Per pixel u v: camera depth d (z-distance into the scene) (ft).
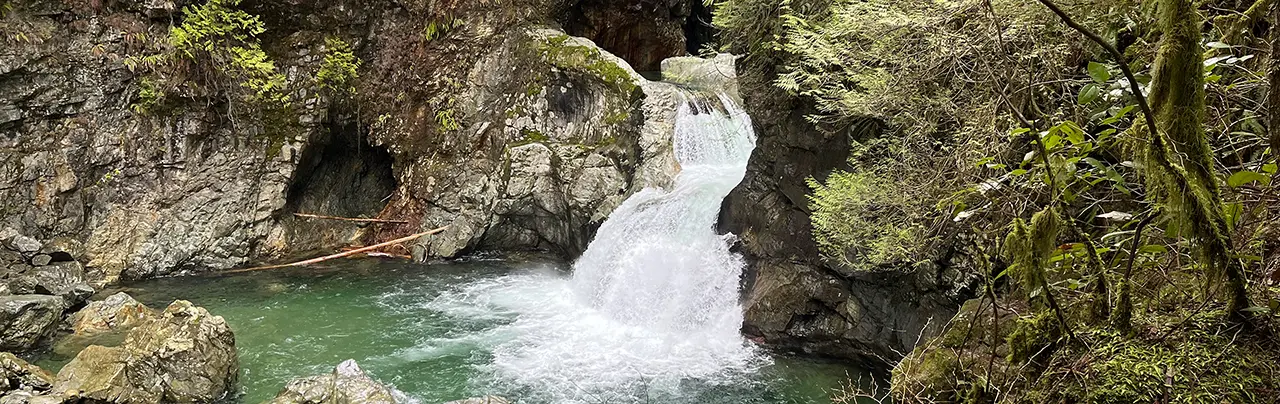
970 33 11.60
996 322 7.27
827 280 21.89
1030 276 6.44
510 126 37.32
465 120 38.63
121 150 33.04
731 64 38.86
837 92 16.07
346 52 38.04
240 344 25.30
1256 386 4.90
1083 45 9.87
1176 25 5.25
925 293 18.57
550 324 27.63
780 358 22.76
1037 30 10.57
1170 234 5.51
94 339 24.03
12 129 30.99
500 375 22.80
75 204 32.09
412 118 39.60
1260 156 6.71
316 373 22.99
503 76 38.73
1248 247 5.98
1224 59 5.73
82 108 32.32
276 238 36.27
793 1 19.80
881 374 20.67
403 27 39.24
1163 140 5.27
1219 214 5.24
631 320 27.53
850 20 14.23
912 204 14.23
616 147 35.29
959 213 10.12
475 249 37.88
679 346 24.62
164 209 33.73
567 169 35.24
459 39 39.22
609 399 21.08
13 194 30.63
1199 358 5.14
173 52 33.17
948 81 13.42
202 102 34.47
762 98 23.76
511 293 31.58
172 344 20.08
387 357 24.29
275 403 18.29
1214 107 7.28
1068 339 6.27
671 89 36.73
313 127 37.01
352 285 32.48
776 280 23.27
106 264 31.91
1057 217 6.39
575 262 34.65
